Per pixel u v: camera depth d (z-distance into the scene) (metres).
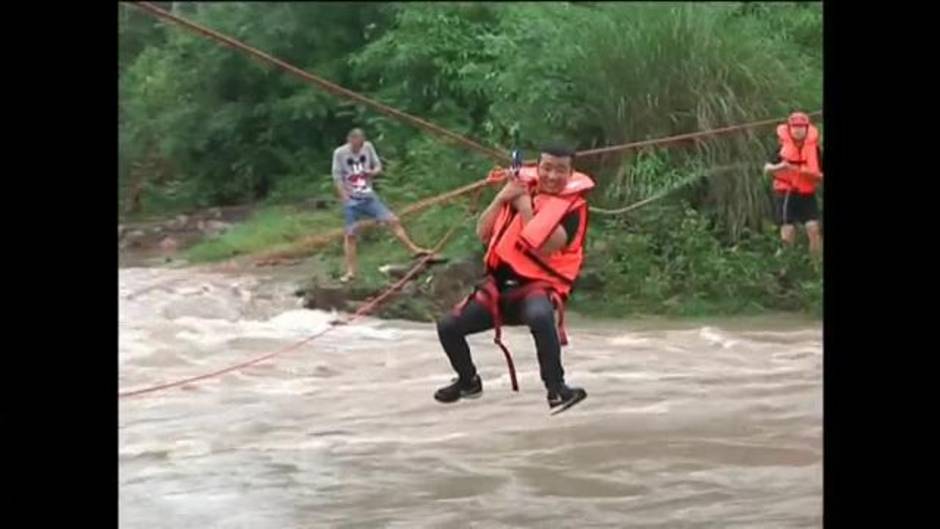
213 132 30.42
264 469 10.83
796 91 22.17
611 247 20.11
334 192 26.52
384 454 11.26
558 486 10.22
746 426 12.08
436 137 23.73
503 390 13.67
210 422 12.55
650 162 21.41
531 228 10.09
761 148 21.56
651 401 13.16
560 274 10.32
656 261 20.12
